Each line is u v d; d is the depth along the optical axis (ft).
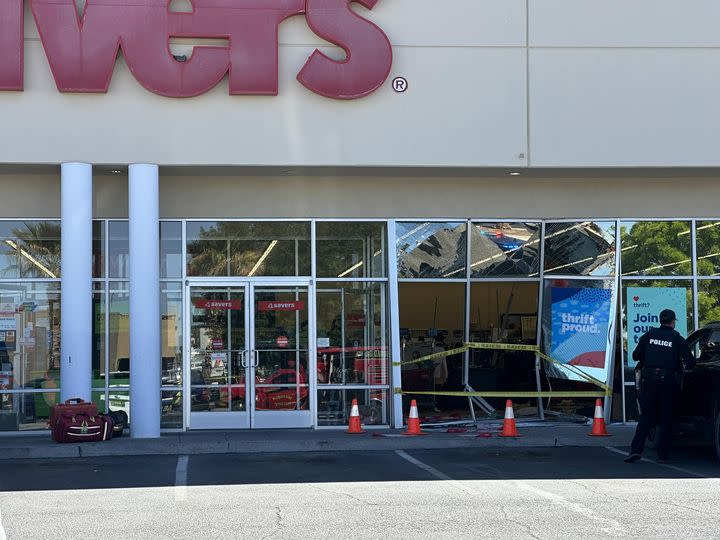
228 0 49.19
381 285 54.75
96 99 49.06
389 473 38.65
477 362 55.26
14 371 53.06
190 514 29.81
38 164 48.98
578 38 51.39
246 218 53.83
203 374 53.57
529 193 55.11
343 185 54.19
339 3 49.60
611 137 51.29
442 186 54.75
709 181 55.36
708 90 51.72
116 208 53.01
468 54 50.98
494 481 36.27
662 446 41.22
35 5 48.03
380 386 54.29
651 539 25.64
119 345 53.16
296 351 54.08
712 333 43.27
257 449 46.39
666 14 51.72
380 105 50.42
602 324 55.01
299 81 49.65
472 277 55.16
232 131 49.70
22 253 53.16
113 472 39.55
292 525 27.89
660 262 55.36
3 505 31.78
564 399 55.06
